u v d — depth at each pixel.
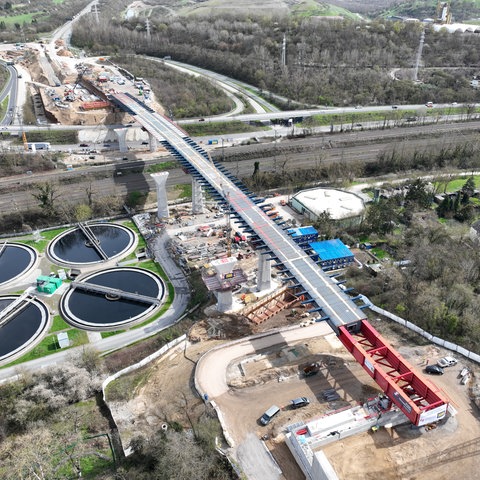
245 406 97.62
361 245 169.62
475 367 106.81
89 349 119.19
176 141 191.62
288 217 192.12
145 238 177.12
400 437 89.56
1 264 164.88
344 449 86.81
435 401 89.25
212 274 137.25
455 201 190.75
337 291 115.00
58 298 148.38
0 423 100.31
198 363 109.56
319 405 97.12
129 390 107.69
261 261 138.75
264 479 83.00
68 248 175.38
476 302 125.12
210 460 85.00
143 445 89.25
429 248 149.62
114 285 153.75
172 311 142.12
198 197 190.75
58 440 95.44
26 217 187.88
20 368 120.12
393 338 118.75
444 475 82.88
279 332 120.38
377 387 102.06
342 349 114.06
